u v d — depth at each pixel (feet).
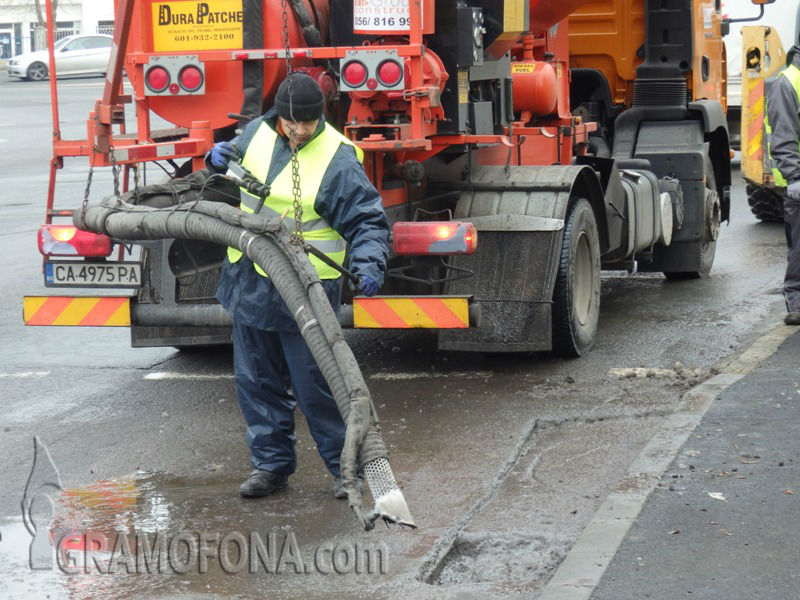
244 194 22.49
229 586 18.81
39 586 18.92
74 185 77.87
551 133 37.65
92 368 33.76
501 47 33.24
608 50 48.19
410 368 32.68
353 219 21.81
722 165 49.47
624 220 38.40
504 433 26.32
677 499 21.01
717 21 51.34
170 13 29.96
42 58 183.62
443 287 31.53
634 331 36.50
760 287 43.57
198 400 30.12
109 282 28.12
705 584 17.62
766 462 22.77
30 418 28.63
